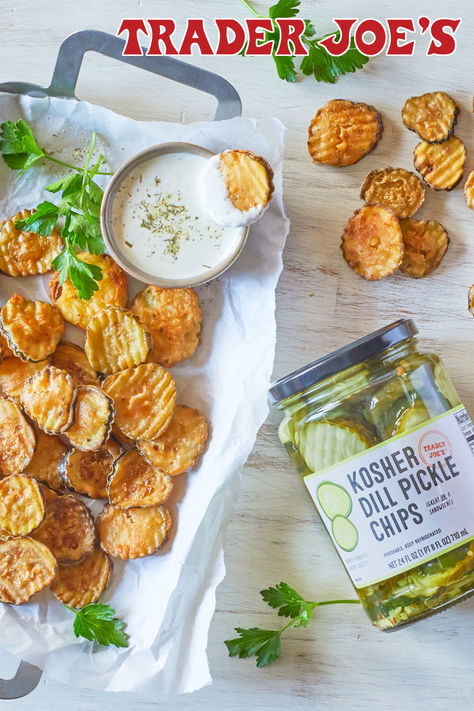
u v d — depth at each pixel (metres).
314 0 0.73
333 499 0.66
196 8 0.73
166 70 0.71
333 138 0.72
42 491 0.71
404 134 0.73
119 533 0.72
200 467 0.72
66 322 0.73
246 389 0.71
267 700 0.73
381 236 0.72
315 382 0.66
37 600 0.72
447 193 0.73
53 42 0.73
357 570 0.67
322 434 0.66
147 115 0.73
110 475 0.71
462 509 0.66
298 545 0.73
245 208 0.68
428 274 0.73
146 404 0.71
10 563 0.71
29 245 0.72
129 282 0.73
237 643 0.71
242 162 0.68
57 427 0.70
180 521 0.72
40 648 0.71
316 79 0.72
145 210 0.70
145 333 0.71
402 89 0.73
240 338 0.72
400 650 0.73
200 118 0.73
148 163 0.70
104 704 0.73
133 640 0.71
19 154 0.71
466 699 0.72
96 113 0.71
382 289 0.73
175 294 0.72
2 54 0.73
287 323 0.73
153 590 0.72
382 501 0.65
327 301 0.73
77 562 0.72
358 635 0.73
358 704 0.73
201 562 0.71
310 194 0.73
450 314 0.73
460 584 0.67
